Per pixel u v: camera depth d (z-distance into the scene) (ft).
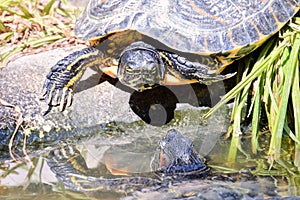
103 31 14.87
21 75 16.53
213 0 15.11
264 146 14.58
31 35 19.22
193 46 14.42
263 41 14.92
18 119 15.64
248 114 14.88
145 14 14.74
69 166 13.91
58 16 20.66
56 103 15.85
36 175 13.42
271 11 15.05
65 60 15.57
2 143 15.39
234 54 14.70
